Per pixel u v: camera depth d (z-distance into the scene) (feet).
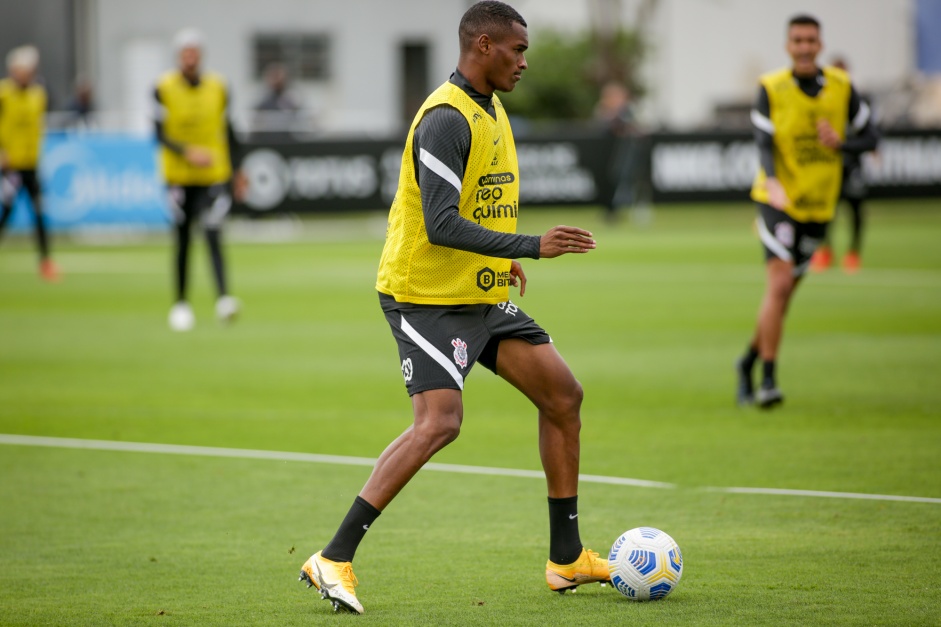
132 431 95.96
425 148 53.26
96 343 139.95
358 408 104.47
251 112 299.17
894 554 62.90
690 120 536.42
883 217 304.30
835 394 107.04
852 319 151.43
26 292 187.21
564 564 57.26
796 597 55.98
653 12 531.50
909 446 87.66
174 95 147.95
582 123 476.13
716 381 114.73
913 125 321.32
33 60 200.44
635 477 80.38
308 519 71.97
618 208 310.24
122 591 58.54
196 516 72.74
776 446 88.43
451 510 73.56
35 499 76.74
